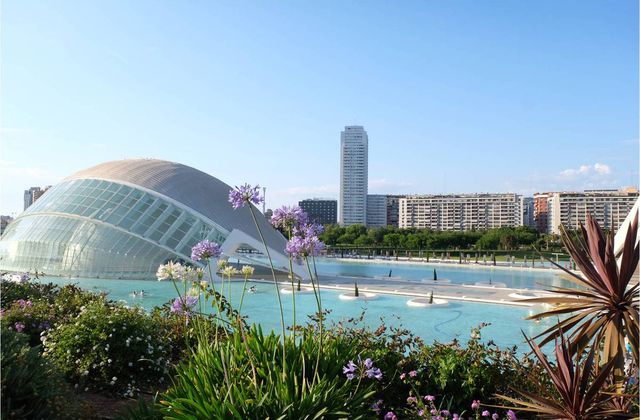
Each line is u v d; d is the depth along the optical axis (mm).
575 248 8164
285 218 6820
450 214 199125
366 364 6336
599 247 7688
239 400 5484
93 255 38438
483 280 43625
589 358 6559
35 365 6230
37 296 15086
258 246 41438
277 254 41688
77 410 6520
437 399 8109
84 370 9039
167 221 40250
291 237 6941
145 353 9781
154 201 41156
